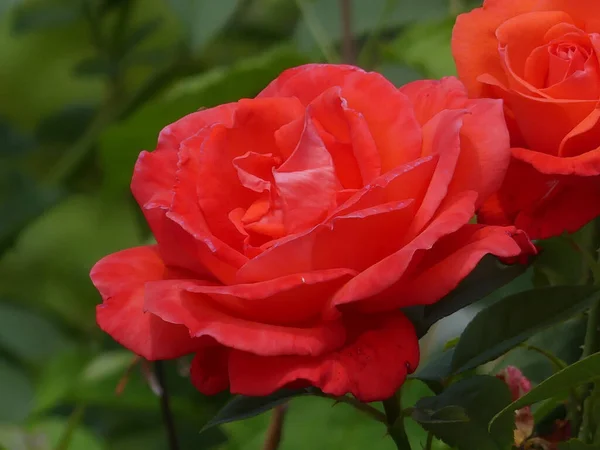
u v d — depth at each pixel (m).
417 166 0.50
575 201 0.52
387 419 0.53
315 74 0.52
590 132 0.51
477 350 0.53
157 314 0.49
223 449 0.73
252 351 0.49
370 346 0.50
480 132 0.51
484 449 0.52
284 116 0.52
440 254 0.50
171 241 0.52
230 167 0.52
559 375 0.50
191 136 0.52
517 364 0.60
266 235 0.51
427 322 0.53
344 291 0.49
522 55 0.53
